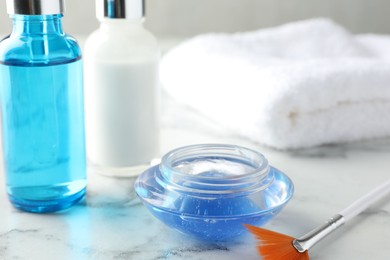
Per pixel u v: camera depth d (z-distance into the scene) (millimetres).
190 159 583
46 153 585
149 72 679
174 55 956
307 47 1018
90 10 1344
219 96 823
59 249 533
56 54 570
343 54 1014
